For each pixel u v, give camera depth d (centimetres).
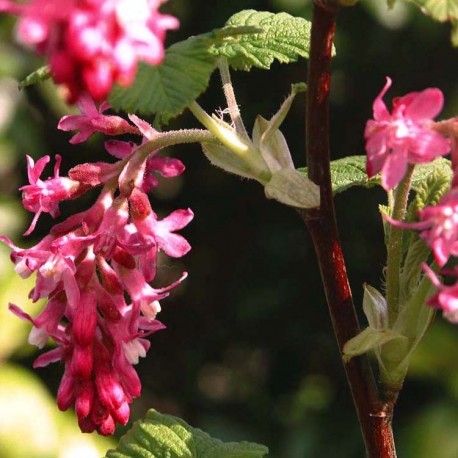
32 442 88
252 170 64
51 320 63
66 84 58
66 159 116
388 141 61
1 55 99
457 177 61
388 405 64
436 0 60
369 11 108
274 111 121
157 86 62
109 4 58
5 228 100
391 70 117
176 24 59
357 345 63
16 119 101
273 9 106
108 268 63
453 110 116
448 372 97
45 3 58
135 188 63
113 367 63
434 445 94
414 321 64
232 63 66
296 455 116
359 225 120
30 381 90
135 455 67
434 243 60
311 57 62
